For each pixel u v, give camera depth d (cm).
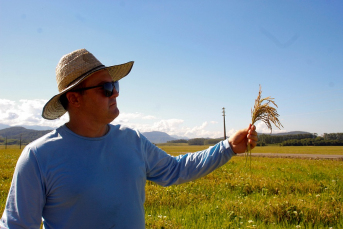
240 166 1703
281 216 570
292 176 1238
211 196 758
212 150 243
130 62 251
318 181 1089
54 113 245
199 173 242
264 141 13712
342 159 3028
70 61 215
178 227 502
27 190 184
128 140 225
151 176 248
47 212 196
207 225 520
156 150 246
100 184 193
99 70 216
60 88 224
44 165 188
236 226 512
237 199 732
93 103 210
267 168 1603
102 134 218
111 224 193
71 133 204
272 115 231
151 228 489
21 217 182
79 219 189
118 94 224
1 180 1068
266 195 805
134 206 208
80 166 193
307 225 541
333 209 616
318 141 13038
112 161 205
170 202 696
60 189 187
